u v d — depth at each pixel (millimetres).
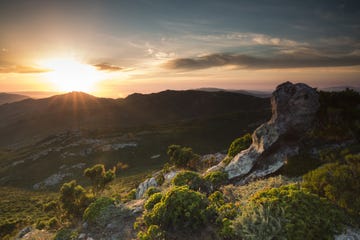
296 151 12875
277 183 10703
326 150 11773
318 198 6992
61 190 14914
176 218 8047
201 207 8367
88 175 23031
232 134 117750
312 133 13039
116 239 8852
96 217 10750
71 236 9906
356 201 6441
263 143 13625
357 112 12797
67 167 95625
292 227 6004
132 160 96000
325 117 13227
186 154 29672
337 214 6438
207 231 7566
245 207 7574
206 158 29891
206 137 114750
